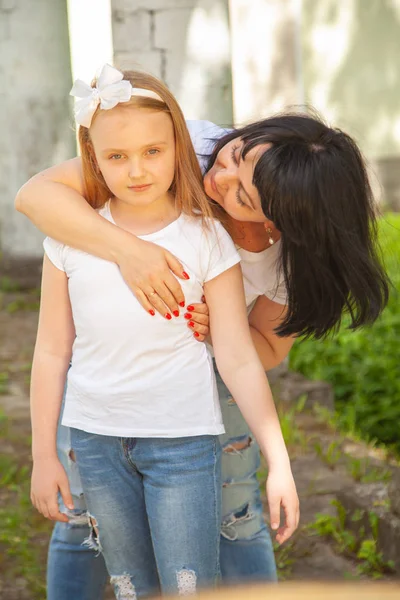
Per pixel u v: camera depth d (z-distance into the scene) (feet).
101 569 9.94
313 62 55.88
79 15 37.45
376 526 13.96
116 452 8.58
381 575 13.38
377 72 55.83
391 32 55.52
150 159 8.17
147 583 9.15
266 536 10.63
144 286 8.20
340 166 7.95
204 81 22.29
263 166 7.87
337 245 8.04
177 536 8.43
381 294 8.52
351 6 55.31
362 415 23.22
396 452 21.33
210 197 8.69
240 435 10.12
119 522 8.82
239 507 10.36
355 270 8.18
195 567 8.51
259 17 37.27
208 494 8.51
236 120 37.47
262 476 16.58
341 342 26.53
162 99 8.20
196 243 8.46
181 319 8.39
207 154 9.35
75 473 9.53
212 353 9.32
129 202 8.34
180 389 8.38
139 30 22.11
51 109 34.35
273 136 8.00
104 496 8.75
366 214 8.34
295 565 13.75
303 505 15.69
